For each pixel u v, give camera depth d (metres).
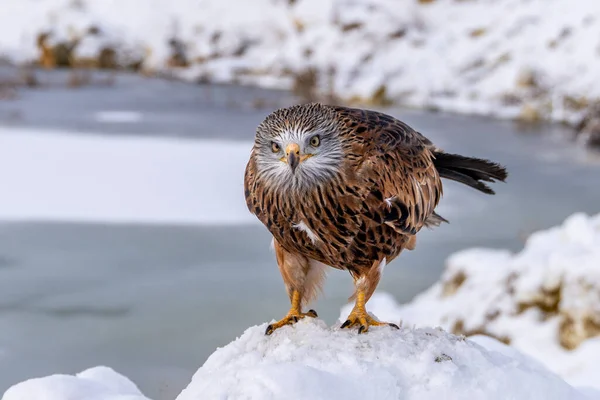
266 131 4.54
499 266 10.73
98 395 4.49
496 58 38.47
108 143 23.66
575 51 37.22
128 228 16.59
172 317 11.88
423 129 31.22
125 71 44.19
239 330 11.43
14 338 11.01
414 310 10.83
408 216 4.83
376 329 4.62
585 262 9.29
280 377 3.68
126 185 19.23
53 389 4.45
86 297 12.62
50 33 44.34
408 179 4.89
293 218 4.66
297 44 42.59
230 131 27.12
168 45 44.50
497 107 36.06
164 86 39.59
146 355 10.54
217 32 44.72
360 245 4.79
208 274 13.87
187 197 18.59
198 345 10.90
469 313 9.91
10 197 18.22
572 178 23.41
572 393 4.15
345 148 4.57
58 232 16.12
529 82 36.44
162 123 28.25
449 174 6.01
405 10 41.88
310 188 4.50
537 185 22.39
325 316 11.75
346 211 4.61
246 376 3.79
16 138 23.77
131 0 46.88
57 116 28.69
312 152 4.44
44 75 40.59
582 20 38.19
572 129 32.03
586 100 34.62
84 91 36.56
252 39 44.50
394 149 4.86
